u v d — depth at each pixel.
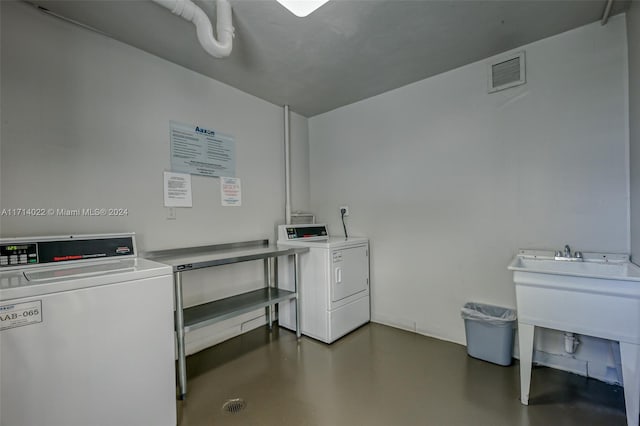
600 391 1.79
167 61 2.25
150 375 1.42
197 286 2.41
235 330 2.70
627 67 1.77
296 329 2.65
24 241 1.52
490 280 2.31
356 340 2.58
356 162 3.13
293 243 2.78
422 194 2.67
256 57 2.21
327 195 3.39
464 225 2.43
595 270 1.78
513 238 2.20
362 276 2.90
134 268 1.48
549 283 1.58
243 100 2.82
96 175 1.90
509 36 2.01
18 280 1.21
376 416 1.61
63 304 1.18
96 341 1.26
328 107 3.25
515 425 1.52
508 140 2.21
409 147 2.74
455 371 2.05
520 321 1.68
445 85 2.50
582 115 1.93
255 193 2.92
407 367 2.12
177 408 1.69
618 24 1.80
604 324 1.46
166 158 2.24
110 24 1.82
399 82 2.68
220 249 2.56
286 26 1.84
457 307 2.48
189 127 2.38
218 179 2.60
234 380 1.97
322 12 1.72
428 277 2.64
